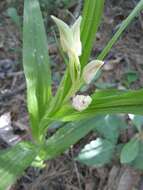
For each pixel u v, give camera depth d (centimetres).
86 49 12
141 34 23
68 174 16
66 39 11
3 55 22
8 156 13
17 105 19
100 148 15
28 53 13
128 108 12
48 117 13
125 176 16
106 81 20
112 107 12
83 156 15
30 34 14
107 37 23
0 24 24
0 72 21
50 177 16
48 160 17
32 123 14
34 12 14
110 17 24
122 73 20
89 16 12
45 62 13
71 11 24
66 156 17
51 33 23
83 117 13
